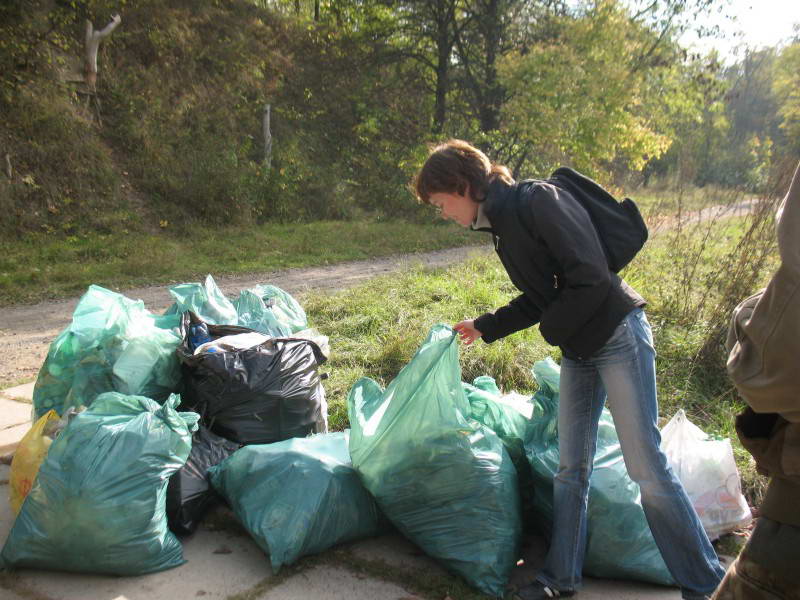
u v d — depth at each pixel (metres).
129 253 11.20
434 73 21.59
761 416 1.30
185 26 17.89
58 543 2.27
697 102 18.62
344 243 13.43
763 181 5.14
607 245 2.03
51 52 14.20
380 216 18.42
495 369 4.62
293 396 3.16
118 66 16.14
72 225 12.35
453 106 21.22
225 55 18.75
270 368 3.14
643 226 2.06
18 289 8.48
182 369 3.27
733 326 1.30
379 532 2.64
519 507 2.48
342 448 2.77
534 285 2.09
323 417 3.45
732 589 1.28
